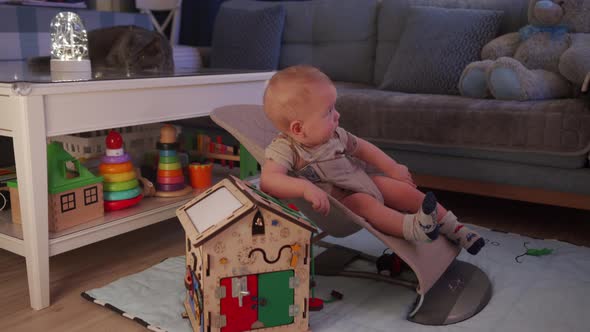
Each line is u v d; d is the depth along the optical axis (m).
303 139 1.18
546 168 1.69
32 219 1.18
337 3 2.70
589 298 1.28
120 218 1.42
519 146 1.68
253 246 1.04
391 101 1.96
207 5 3.30
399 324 1.17
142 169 1.77
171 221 1.87
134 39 1.95
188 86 1.56
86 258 1.54
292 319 1.10
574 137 1.58
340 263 1.46
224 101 1.71
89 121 1.29
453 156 1.87
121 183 1.49
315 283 1.28
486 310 1.22
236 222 1.01
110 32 2.06
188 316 1.17
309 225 1.07
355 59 2.61
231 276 1.04
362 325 1.17
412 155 1.96
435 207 1.07
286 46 2.82
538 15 1.93
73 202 1.34
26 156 1.15
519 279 1.38
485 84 1.92
